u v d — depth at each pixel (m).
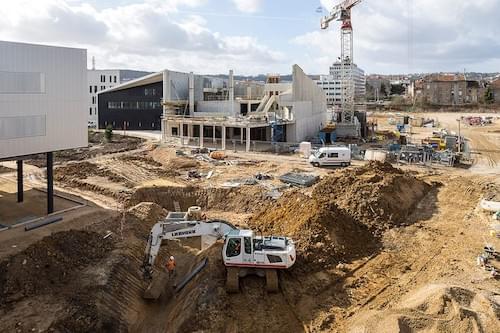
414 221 28.42
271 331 17.14
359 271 21.58
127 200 33.06
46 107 26.19
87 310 18.16
